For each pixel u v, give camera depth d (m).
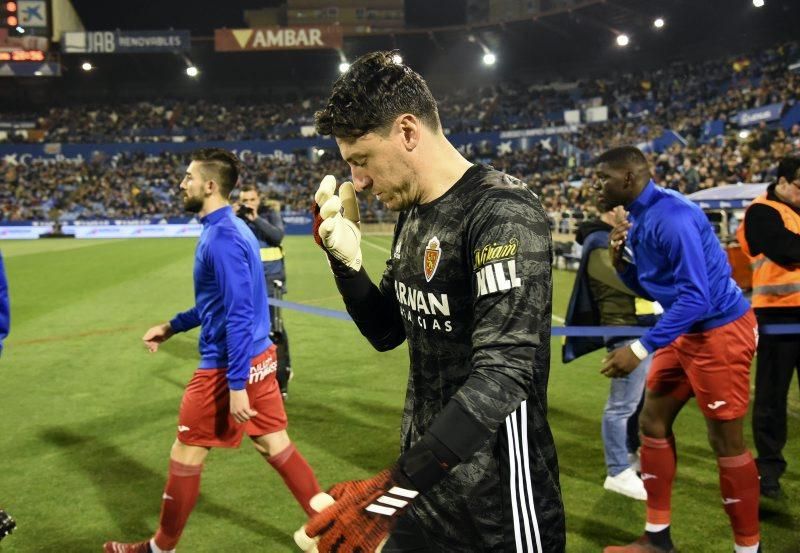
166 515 3.01
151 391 6.38
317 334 9.05
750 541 3.03
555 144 38.81
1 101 50.91
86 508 3.90
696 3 35.62
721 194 10.72
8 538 3.54
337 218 1.65
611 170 2.98
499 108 45.38
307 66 51.59
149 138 46.50
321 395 6.19
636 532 3.54
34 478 4.33
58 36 45.59
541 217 1.46
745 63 33.50
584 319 4.19
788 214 3.75
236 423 3.05
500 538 1.53
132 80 52.69
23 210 39.66
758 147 23.34
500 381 1.30
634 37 41.69
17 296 12.74
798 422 5.14
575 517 3.72
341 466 4.50
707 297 2.77
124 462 4.60
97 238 37.31
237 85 53.03
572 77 47.44
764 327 3.81
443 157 1.55
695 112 32.97
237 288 2.87
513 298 1.36
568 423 5.29
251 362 3.02
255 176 43.00
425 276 1.55
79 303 11.86
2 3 44.38
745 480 2.99
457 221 1.50
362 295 1.77
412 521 1.58
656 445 3.19
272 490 4.12
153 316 10.51
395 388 6.43
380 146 1.49
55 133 46.81
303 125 47.31
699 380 2.99
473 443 1.28
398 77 1.47
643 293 3.27
